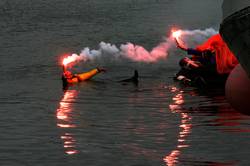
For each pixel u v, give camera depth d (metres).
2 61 77.25
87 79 61.25
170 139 38.66
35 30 120.56
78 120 44.47
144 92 55.03
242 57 23.47
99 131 41.03
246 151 35.78
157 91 55.50
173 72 66.69
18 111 47.97
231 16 22.94
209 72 57.81
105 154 35.88
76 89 57.09
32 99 52.78
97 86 58.41
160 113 46.38
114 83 60.00
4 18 152.25
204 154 35.44
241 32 23.02
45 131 41.28
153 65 72.56
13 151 36.84
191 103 49.75
